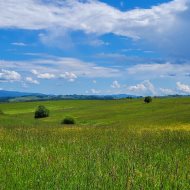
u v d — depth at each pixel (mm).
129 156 14453
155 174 10453
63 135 27484
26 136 24391
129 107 114438
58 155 13883
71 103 156625
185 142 23094
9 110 133500
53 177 9930
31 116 108062
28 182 9469
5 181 9586
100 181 9477
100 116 91812
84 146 18781
